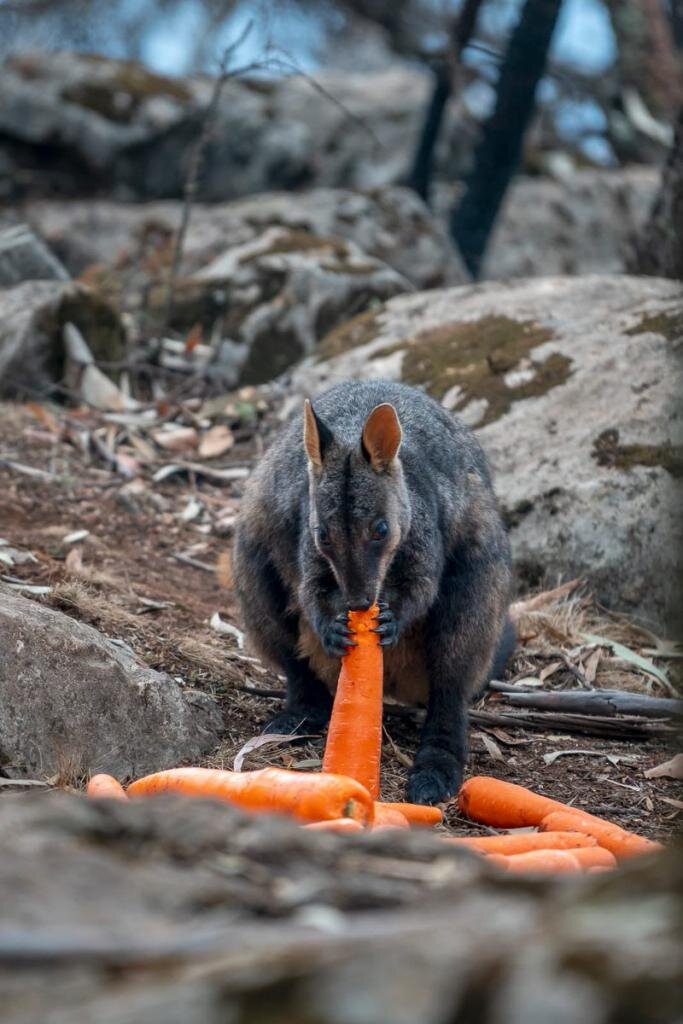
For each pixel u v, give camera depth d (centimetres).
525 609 1166
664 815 843
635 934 262
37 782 767
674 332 1352
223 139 2539
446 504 923
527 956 255
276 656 984
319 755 908
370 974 254
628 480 1224
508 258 2558
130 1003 263
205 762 862
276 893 335
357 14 2577
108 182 2520
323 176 2577
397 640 862
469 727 988
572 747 966
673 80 1934
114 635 1023
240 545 994
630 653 1119
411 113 2638
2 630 793
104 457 1452
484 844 650
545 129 3041
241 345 1739
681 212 1609
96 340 1653
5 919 303
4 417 1511
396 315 1578
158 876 336
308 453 849
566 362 1355
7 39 2847
